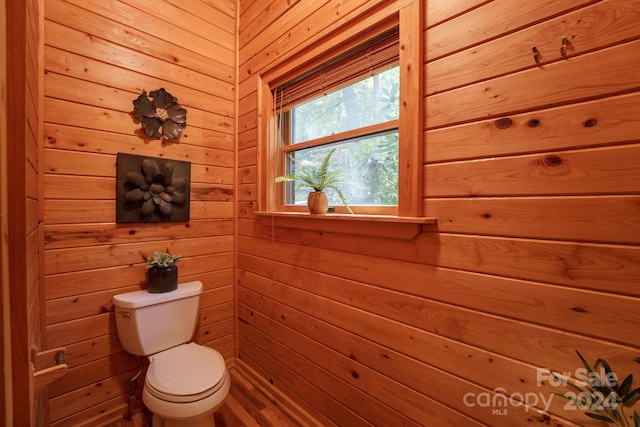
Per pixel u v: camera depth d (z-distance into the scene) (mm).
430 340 991
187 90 1772
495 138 839
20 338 446
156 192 1619
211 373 1267
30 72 909
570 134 721
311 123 1615
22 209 446
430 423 989
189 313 1587
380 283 1143
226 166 1970
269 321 1726
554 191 745
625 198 656
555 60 740
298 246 1527
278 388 1661
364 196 1332
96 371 1438
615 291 667
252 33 1866
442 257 956
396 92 1188
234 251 2014
